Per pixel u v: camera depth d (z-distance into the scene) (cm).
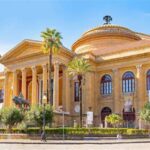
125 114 5269
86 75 5469
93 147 2634
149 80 5131
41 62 5525
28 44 5691
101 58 5634
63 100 5441
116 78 5438
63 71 5528
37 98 6075
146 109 4319
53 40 4716
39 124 3925
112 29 6788
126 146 2736
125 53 5406
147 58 5134
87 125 4503
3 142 3391
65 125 5153
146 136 4238
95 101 5578
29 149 2472
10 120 4075
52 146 2816
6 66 6047
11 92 6075
